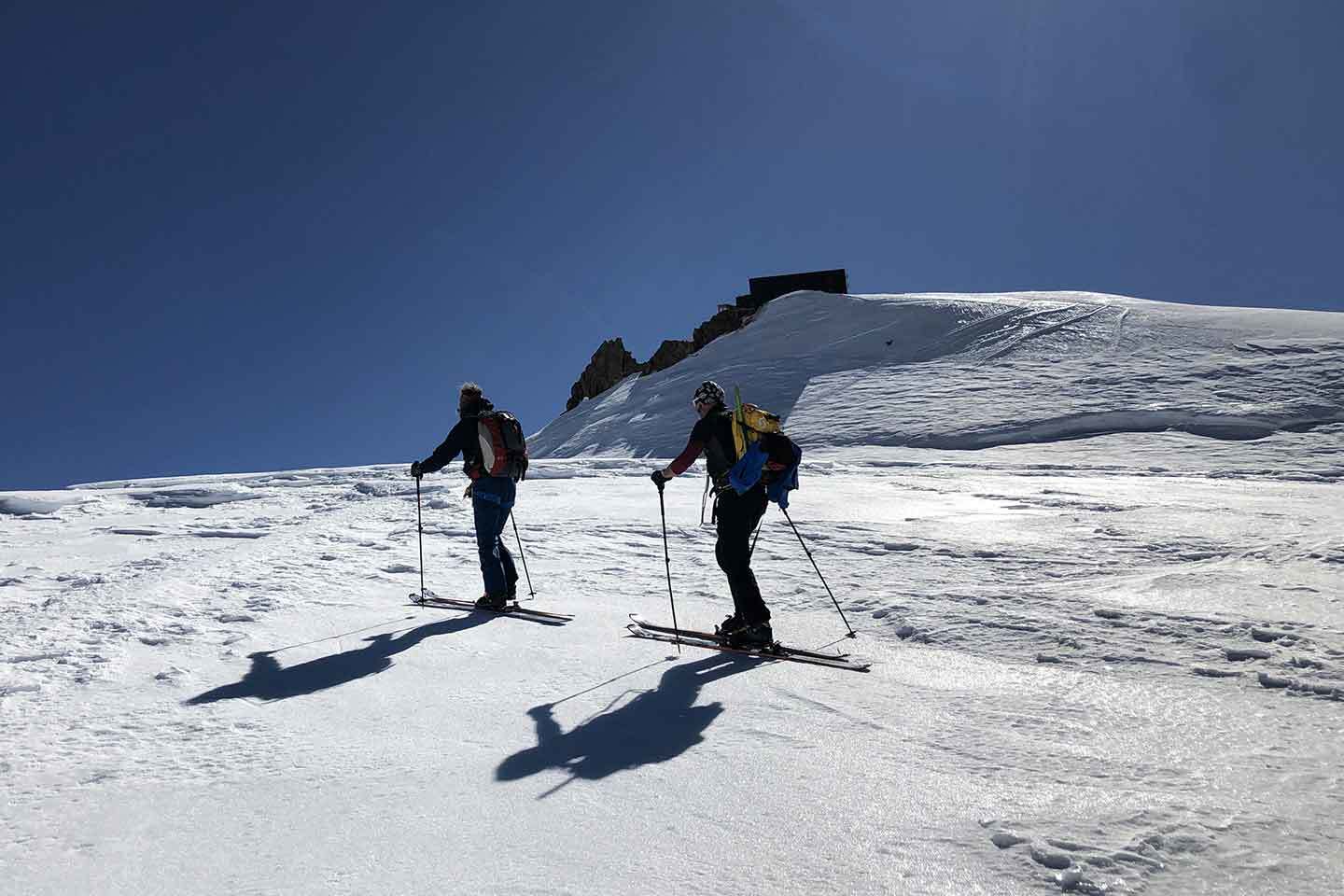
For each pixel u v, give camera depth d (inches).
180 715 160.4
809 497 537.3
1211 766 127.6
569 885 96.1
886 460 933.8
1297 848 101.2
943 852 102.1
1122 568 288.7
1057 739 140.3
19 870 101.2
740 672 185.2
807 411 1544.0
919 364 1780.3
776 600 260.8
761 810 115.4
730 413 208.8
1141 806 113.1
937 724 149.1
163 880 98.7
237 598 265.9
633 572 308.5
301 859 103.7
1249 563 286.7
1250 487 609.0
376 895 94.7
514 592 259.6
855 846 104.3
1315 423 1145.4
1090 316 1909.4
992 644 202.5
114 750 141.6
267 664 196.7
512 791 123.9
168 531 483.5
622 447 1781.5
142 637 215.3
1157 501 499.8
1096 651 192.5
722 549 207.3
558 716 158.4
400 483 668.7
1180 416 1195.9
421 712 161.9
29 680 178.5
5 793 123.7
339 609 255.6
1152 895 91.0
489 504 255.1
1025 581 274.5
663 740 144.4
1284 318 1749.5
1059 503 492.7
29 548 445.4
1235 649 187.5
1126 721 148.7
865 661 192.4
